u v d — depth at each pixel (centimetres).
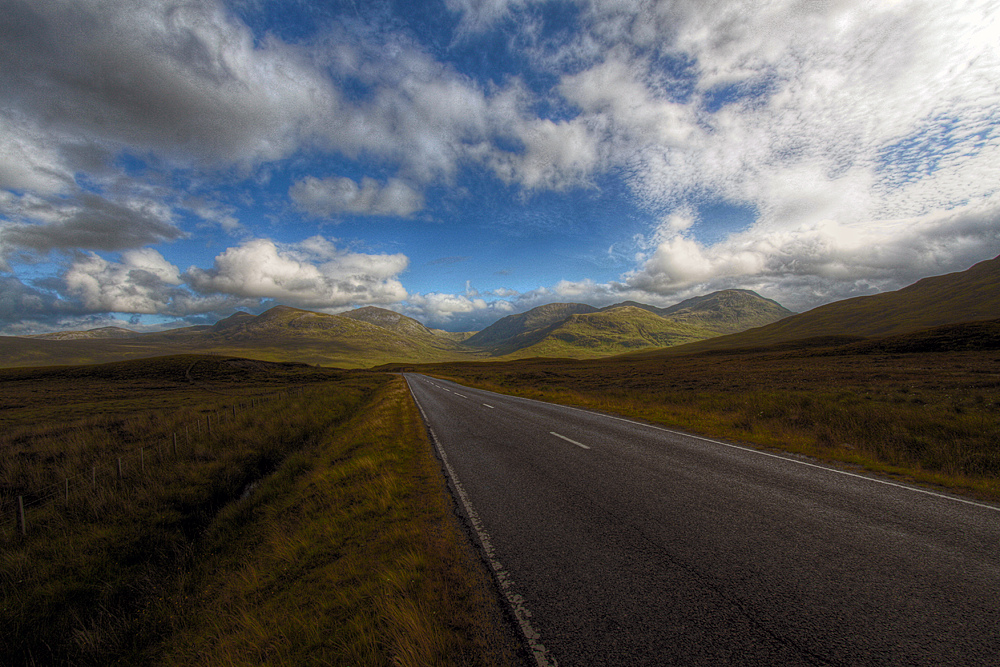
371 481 770
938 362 3403
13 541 663
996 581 340
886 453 823
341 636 330
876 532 448
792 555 400
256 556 607
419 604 344
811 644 274
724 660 264
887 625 288
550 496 627
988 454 742
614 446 957
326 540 563
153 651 442
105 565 612
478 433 1245
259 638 359
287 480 1020
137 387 4678
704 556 407
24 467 1113
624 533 474
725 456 829
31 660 445
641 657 272
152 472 1014
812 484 632
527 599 351
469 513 575
